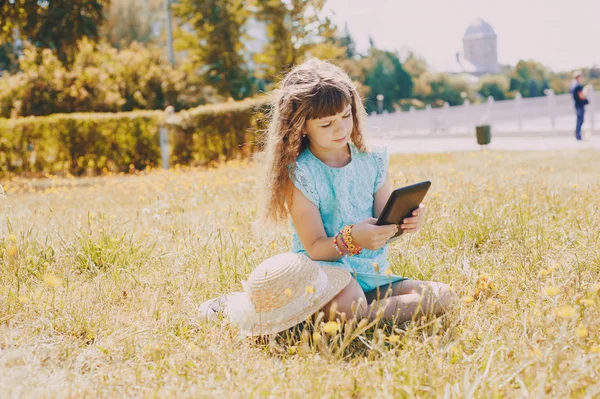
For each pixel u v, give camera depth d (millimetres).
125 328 2910
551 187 5980
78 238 4383
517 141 21016
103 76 24562
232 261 3945
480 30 73250
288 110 3025
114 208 6859
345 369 2332
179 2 32344
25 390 2230
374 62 65562
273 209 3156
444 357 2365
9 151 15578
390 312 2814
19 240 4324
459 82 69000
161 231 5047
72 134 16047
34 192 9664
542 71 70875
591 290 2816
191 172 13359
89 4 15594
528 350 2271
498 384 2096
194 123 16781
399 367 2258
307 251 3070
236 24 32938
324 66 3160
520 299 3021
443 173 8195
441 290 2854
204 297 3393
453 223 4512
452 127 31609
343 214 3135
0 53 32688
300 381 2225
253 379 2279
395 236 3051
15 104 22906
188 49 33250
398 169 9812
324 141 3014
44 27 15172
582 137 20547
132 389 2279
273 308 2709
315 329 2412
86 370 2514
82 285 3756
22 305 3180
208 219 5531
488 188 5777
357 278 3053
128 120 16578
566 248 3877
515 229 4355
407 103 64875
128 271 3828
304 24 34156
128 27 46094
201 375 2336
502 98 69125
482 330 2672
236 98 32500
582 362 2109
